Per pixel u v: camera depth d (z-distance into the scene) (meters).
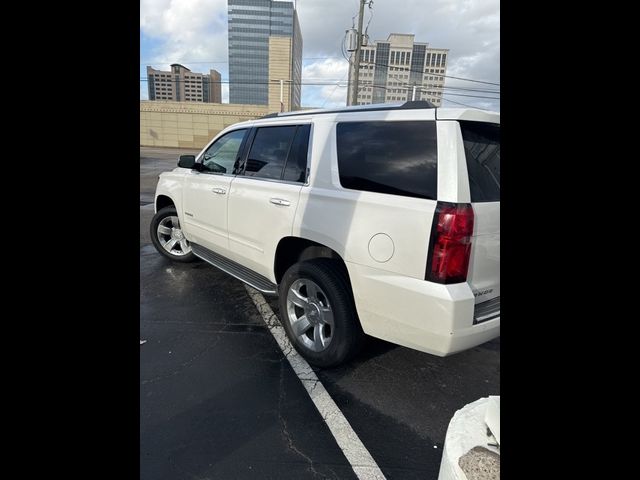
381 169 2.27
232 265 3.67
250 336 3.13
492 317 2.13
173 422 2.13
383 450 2.01
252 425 2.14
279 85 38.75
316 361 2.67
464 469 1.07
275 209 2.87
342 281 2.53
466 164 2.05
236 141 3.60
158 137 36.69
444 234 1.95
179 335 3.12
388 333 2.23
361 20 19.75
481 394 2.51
